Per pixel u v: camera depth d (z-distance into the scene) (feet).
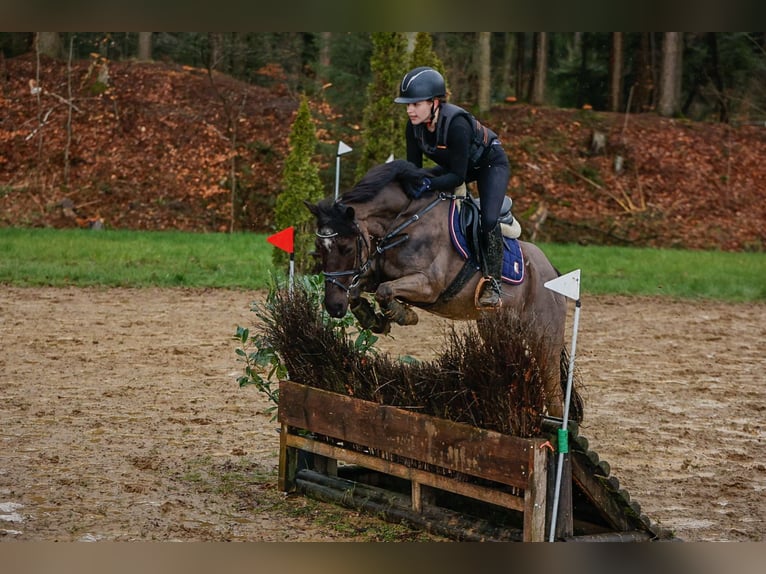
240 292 60.29
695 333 51.55
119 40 120.67
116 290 59.21
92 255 69.46
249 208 93.76
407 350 43.70
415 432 20.56
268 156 98.84
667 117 117.91
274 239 25.70
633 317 56.54
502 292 24.57
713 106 127.65
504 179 24.41
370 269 23.80
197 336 45.75
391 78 58.80
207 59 112.16
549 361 25.55
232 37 111.75
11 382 35.19
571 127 111.45
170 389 35.01
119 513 21.38
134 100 103.60
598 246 91.66
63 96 103.09
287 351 23.68
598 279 70.18
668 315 57.77
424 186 23.31
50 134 98.12
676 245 94.63
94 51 116.47
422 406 20.75
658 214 99.19
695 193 103.35
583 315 56.70
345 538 20.39
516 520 20.66
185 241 78.38
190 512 21.79
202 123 101.71
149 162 96.53
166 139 99.40
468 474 19.67
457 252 23.89
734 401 35.73
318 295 24.82
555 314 26.37
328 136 99.04
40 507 21.52
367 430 21.62
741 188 105.19
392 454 21.58
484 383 19.24
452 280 24.12
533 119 112.16
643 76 123.34
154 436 28.63
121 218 89.71
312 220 62.44
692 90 127.24
